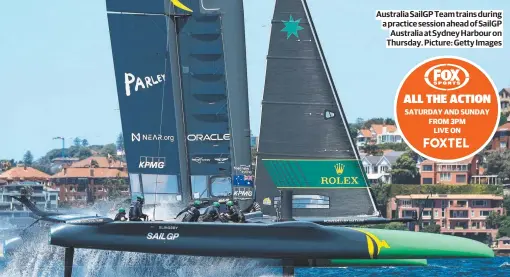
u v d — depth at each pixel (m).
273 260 74.88
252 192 86.44
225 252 71.38
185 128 86.44
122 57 86.00
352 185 84.69
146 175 86.19
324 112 85.25
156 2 86.00
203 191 86.44
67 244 71.94
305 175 85.06
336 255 71.88
